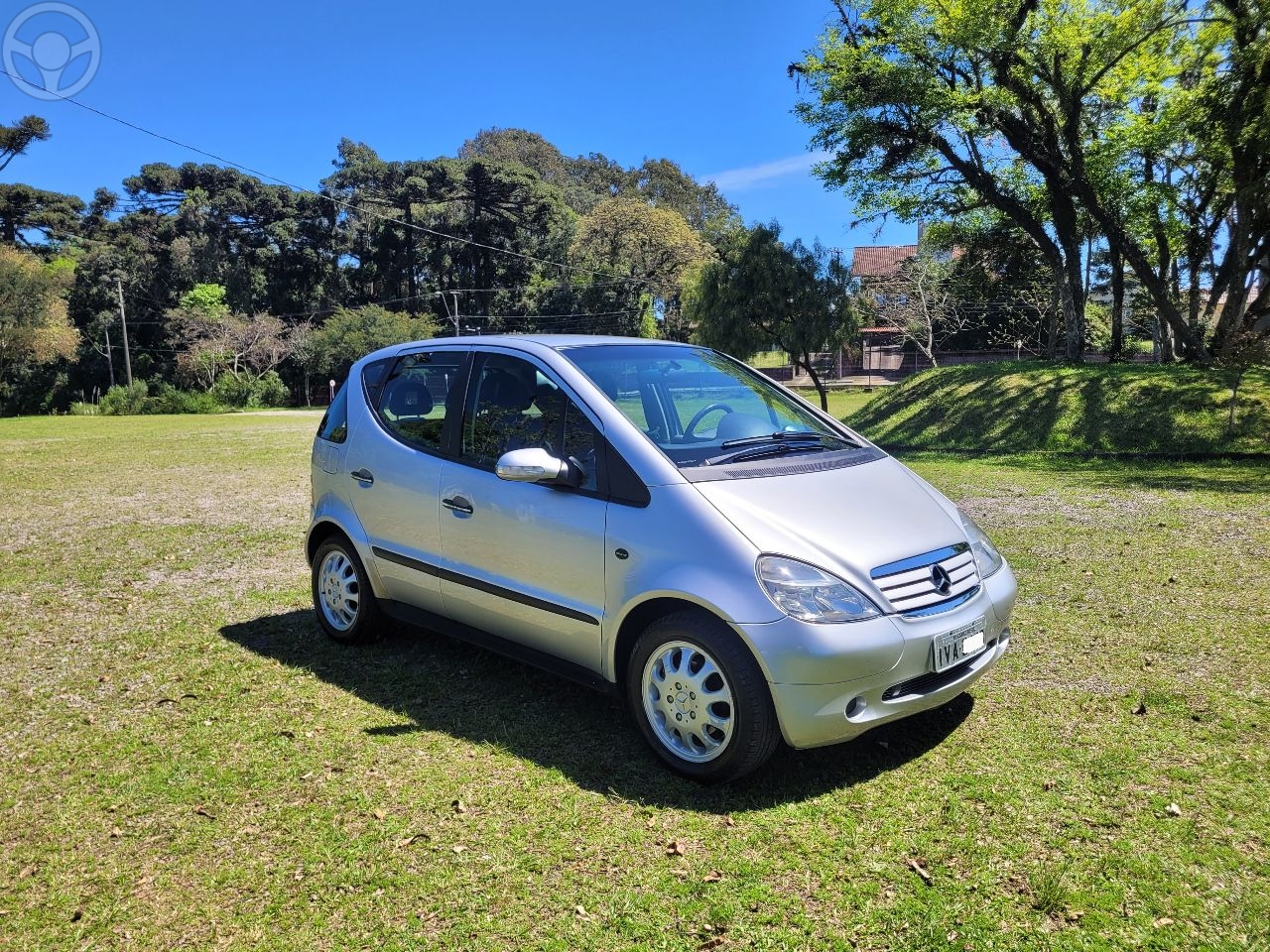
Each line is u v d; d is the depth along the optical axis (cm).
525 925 260
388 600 484
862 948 249
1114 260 2262
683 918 262
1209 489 1002
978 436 1593
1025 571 650
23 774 358
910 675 330
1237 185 1906
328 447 518
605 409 385
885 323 6072
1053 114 2106
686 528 340
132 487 1224
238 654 504
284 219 7594
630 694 361
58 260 7081
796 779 346
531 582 391
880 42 2102
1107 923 258
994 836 304
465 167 7494
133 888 282
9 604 614
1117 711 404
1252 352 1850
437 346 479
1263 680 435
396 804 329
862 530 350
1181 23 1848
